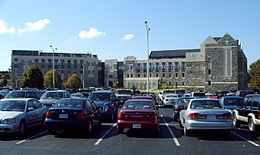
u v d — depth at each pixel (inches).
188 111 582.9
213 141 541.6
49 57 5890.8
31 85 3843.5
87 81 6151.6
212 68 5231.3
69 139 555.2
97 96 877.2
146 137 581.0
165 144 510.3
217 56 5206.7
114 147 482.6
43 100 943.7
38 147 479.8
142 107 608.4
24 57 5723.4
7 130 560.4
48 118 584.1
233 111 747.4
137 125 585.9
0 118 564.7
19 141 533.0
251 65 4483.3
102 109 816.3
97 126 695.1
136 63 6432.1
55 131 621.9
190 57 5841.5
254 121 631.8
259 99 636.1
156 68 6274.6
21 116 591.5
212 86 5206.7
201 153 440.5
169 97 1509.6
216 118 561.3
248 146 495.8
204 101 606.9
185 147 485.4
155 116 590.9
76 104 609.3
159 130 670.5
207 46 5275.6
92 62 6225.4
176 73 6117.1
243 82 5669.3
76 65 6058.1
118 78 6825.8
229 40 5152.6
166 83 6181.1
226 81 5147.6
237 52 5123.0
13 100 641.6
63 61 5959.6
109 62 6855.3
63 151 450.6
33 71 3892.7
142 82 6186.0
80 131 642.8
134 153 439.2
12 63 5679.1
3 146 487.2
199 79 5738.2
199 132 637.3
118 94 1467.8
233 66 5123.0
